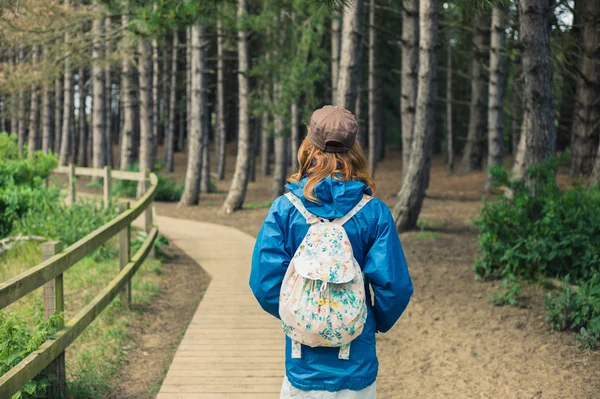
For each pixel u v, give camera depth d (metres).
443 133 40.75
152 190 10.30
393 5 23.16
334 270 2.41
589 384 4.73
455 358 5.67
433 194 20.30
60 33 15.41
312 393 2.48
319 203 2.50
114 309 7.11
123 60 20.88
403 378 5.35
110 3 12.99
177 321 7.07
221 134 30.64
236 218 17.08
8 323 3.96
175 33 32.62
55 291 4.30
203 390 4.90
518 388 4.86
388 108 37.31
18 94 23.58
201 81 19.77
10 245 9.47
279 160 21.77
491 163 19.92
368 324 2.56
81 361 5.36
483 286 7.99
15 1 13.26
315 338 2.43
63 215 10.36
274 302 2.51
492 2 5.36
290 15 16.88
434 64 12.13
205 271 10.04
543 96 8.21
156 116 32.06
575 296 6.05
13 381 3.45
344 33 11.89
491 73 19.58
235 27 15.53
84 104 33.69
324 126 2.54
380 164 36.03
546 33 8.16
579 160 14.97
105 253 10.12
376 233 2.53
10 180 11.45
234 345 6.10
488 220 8.10
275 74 18.48
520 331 6.15
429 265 9.54
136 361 5.68
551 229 7.33
